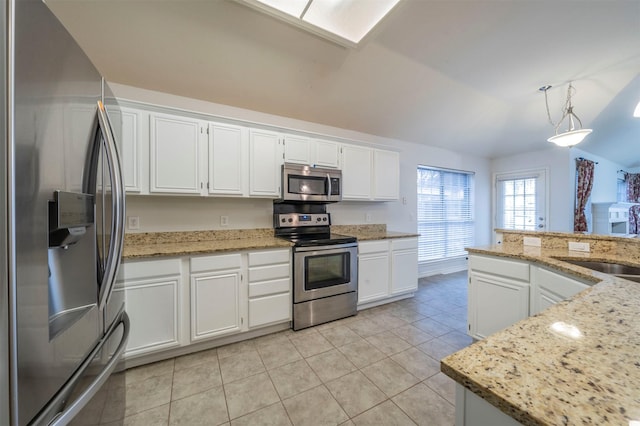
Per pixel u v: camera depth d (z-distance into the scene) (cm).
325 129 329
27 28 65
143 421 138
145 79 221
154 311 185
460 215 471
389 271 305
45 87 71
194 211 249
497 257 193
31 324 64
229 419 139
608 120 362
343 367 184
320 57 228
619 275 156
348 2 149
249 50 211
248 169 246
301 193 270
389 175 340
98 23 176
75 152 84
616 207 478
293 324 240
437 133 386
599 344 62
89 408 87
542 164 439
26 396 62
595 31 208
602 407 42
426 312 283
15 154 61
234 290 213
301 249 241
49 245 76
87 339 88
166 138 210
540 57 240
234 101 262
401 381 169
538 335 67
